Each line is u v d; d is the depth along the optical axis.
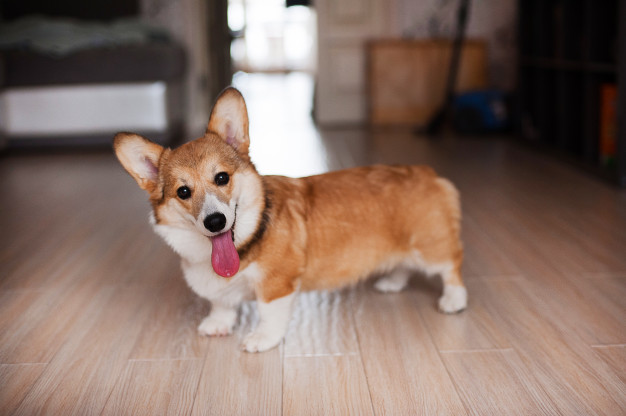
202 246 1.62
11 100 4.98
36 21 5.35
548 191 3.43
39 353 1.76
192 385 1.58
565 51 4.19
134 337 1.85
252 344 1.73
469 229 2.81
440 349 1.73
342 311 2.00
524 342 1.75
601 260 2.37
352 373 1.61
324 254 1.76
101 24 5.56
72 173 4.24
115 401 1.51
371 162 4.31
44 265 2.50
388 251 1.85
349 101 6.25
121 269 2.43
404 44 5.86
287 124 6.19
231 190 1.54
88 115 5.04
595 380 1.54
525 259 2.41
